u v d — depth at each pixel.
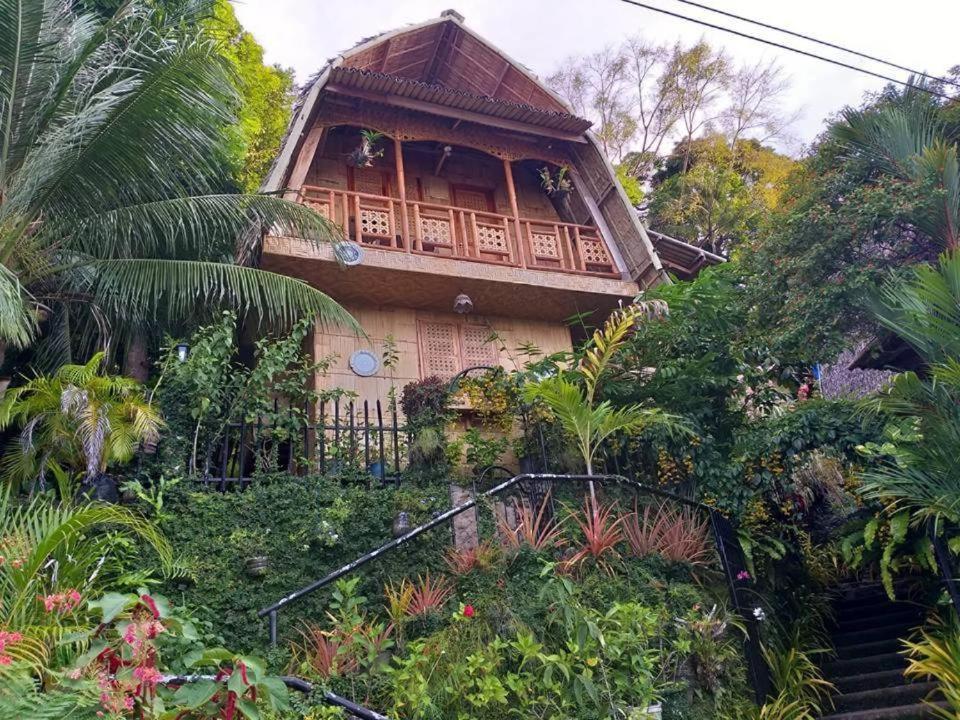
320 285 11.14
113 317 9.42
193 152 8.56
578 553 6.95
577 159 13.69
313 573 6.93
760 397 9.99
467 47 13.67
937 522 6.98
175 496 6.96
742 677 6.75
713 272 10.15
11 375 8.88
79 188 8.33
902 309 8.41
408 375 11.56
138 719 3.31
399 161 12.02
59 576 5.25
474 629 6.09
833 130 10.94
